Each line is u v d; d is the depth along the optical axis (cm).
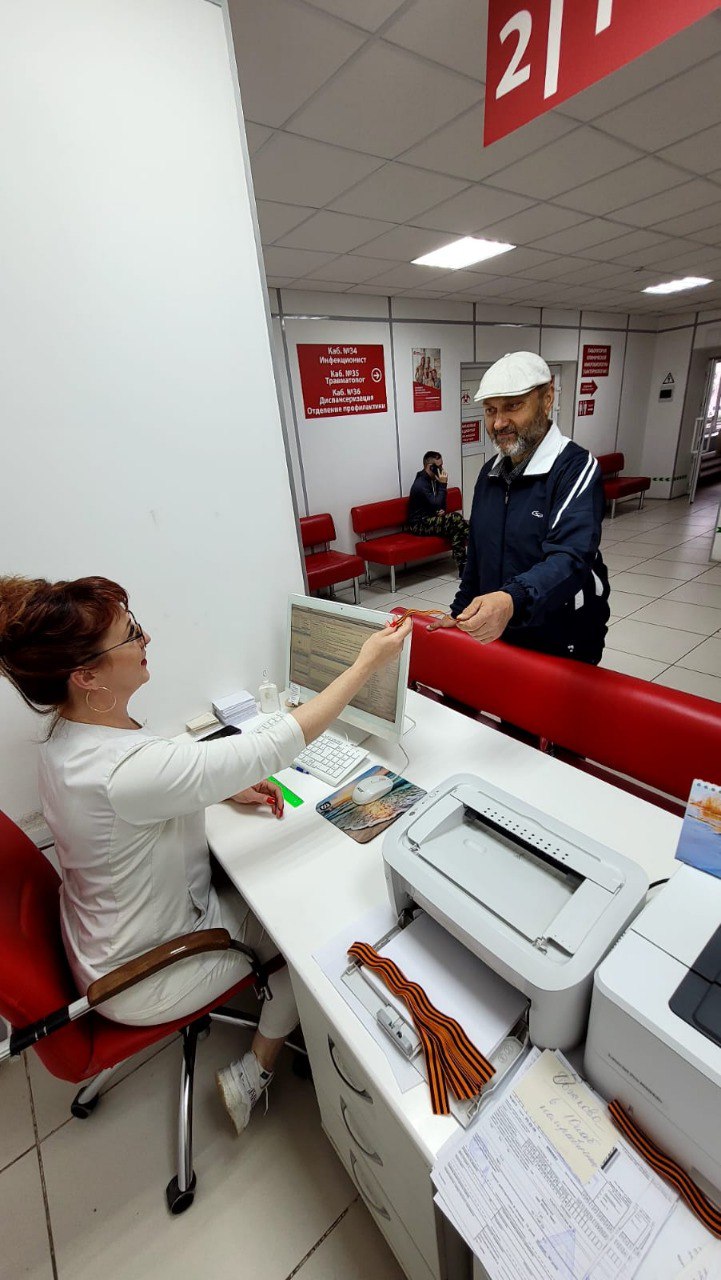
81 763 80
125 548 131
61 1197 112
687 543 575
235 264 131
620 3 88
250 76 167
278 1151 115
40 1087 133
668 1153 55
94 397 117
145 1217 107
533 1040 66
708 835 64
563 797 109
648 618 385
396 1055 67
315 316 448
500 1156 57
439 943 80
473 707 172
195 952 90
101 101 105
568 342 670
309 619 141
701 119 212
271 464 152
